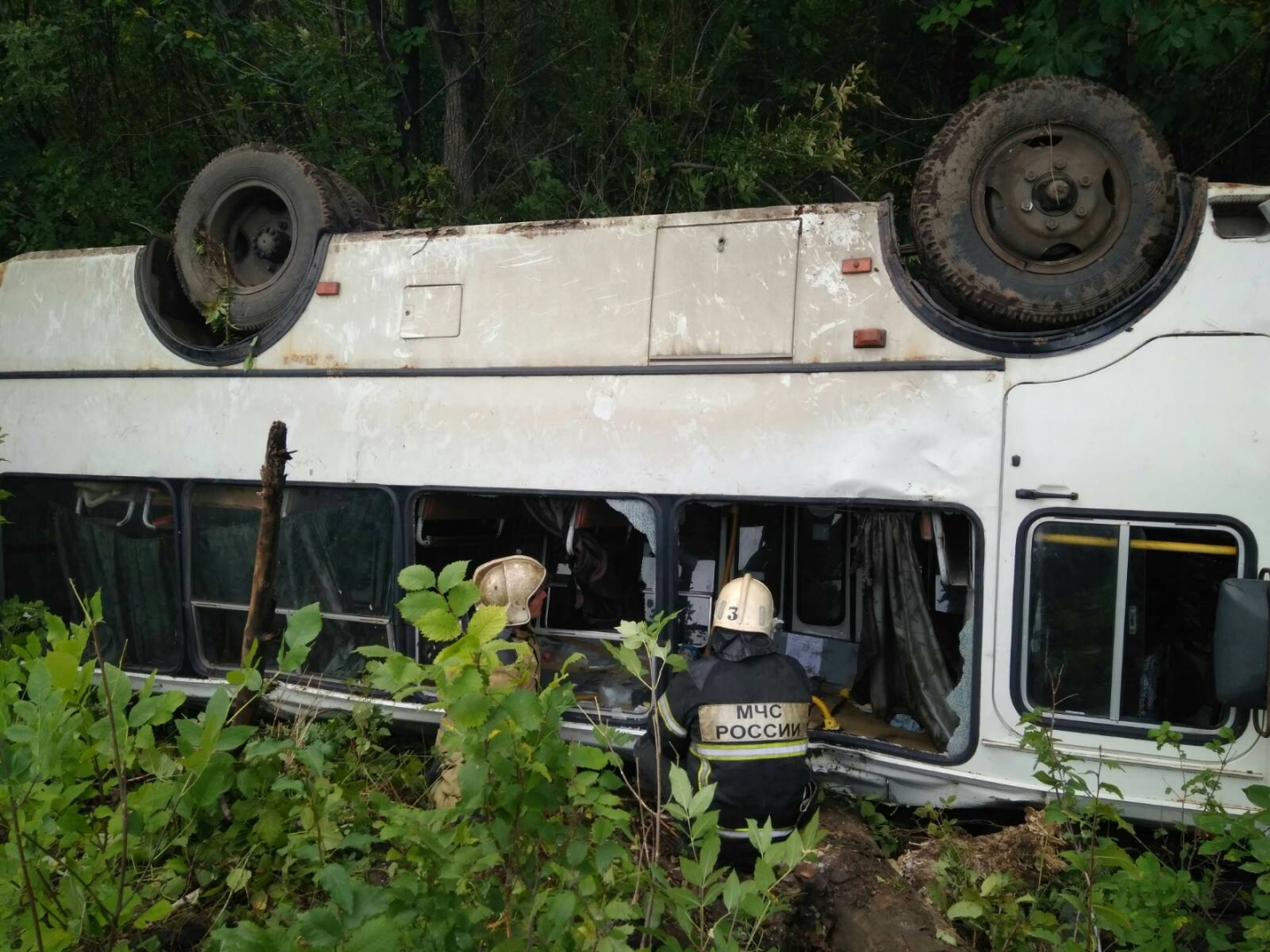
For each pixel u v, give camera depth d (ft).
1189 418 13.29
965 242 14.33
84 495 20.53
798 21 31.32
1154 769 13.28
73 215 31.96
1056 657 13.76
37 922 8.20
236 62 33.55
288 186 19.03
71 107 34.91
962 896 11.87
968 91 30.71
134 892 9.41
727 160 29.07
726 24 31.86
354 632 18.15
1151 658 13.46
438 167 31.83
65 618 20.65
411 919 7.61
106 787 9.79
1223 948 10.86
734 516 16.99
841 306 15.07
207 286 19.61
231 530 19.17
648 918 8.70
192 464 19.33
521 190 34.14
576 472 16.39
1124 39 24.27
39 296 21.04
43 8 33.40
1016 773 13.88
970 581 14.20
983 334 14.25
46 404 20.76
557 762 7.93
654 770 13.66
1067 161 14.02
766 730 13.05
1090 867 10.46
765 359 15.42
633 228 16.43
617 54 32.60
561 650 18.15
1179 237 13.64
